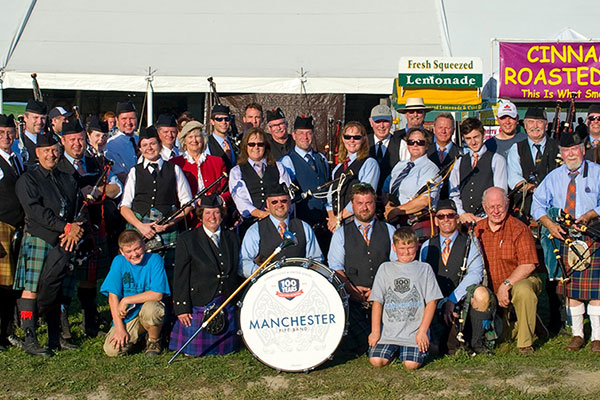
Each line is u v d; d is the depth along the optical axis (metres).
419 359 5.02
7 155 5.65
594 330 5.54
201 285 5.38
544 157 6.49
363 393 4.60
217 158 6.43
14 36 11.86
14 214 5.59
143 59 11.62
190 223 6.11
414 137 6.27
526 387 4.70
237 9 12.94
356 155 6.38
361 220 5.59
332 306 5.00
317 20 12.66
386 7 12.90
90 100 12.21
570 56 9.88
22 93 12.32
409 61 9.49
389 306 5.16
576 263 5.55
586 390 4.63
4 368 5.12
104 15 12.70
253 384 4.79
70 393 4.67
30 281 5.38
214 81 11.24
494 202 5.57
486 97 10.58
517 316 5.48
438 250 5.64
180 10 12.91
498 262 5.68
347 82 11.23
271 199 5.55
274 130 6.82
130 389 4.70
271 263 5.14
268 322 4.98
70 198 5.57
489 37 12.12
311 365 4.96
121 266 5.44
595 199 5.73
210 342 5.38
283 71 11.36
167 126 6.55
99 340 5.91
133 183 5.98
